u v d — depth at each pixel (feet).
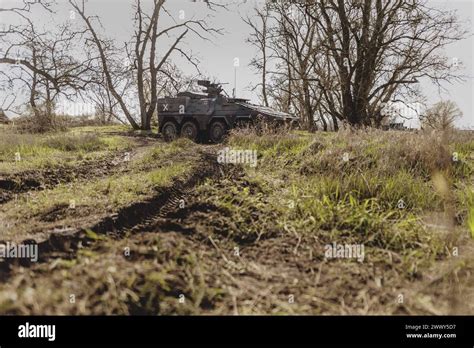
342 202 18.16
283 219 16.57
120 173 26.81
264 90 107.24
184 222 15.93
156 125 94.58
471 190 20.52
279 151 30.73
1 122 77.46
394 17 79.00
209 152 32.12
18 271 10.83
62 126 62.23
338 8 78.79
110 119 111.75
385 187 20.06
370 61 79.51
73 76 85.56
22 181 23.53
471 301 10.92
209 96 58.54
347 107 80.43
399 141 28.68
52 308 9.07
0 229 14.80
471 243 14.98
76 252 12.53
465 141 33.99
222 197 18.78
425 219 17.58
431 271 12.67
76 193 20.33
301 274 12.48
